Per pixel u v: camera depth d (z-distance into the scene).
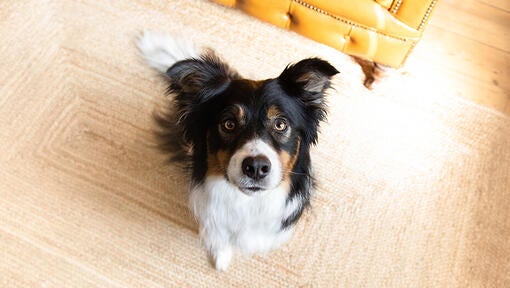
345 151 1.04
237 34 1.13
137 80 1.07
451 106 1.10
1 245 0.92
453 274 0.95
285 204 0.85
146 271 0.92
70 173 0.98
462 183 1.02
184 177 0.98
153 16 1.13
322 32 1.07
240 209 0.84
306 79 0.77
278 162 0.75
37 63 1.06
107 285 0.91
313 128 0.82
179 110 0.83
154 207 0.97
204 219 0.88
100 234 0.94
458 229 0.98
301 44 1.13
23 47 1.08
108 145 1.01
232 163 0.73
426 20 0.98
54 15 1.11
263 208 0.84
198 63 0.76
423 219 0.99
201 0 1.15
